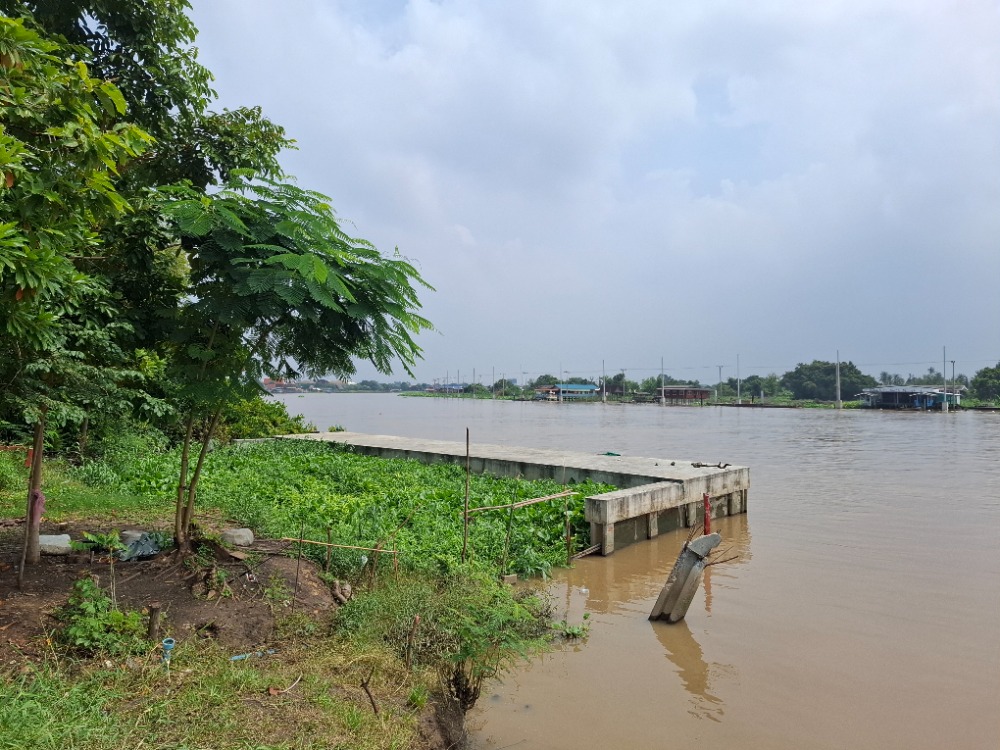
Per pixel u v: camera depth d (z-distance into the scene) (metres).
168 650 4.82
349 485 14.13
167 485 12.30
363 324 6.34
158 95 8.72
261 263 5.80
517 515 11.98
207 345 6.27
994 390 94.69
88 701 4.15
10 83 4.22
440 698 5.35
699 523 14.11
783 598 9.13
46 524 8.55
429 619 6.20
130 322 6.32
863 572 10.41
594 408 96.44
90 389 6.05
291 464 16.36
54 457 13.87
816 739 5.47
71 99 4.44
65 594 5.59
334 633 5.94
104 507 9.94
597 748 5.25
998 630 7.93
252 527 9.13
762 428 47.97
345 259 5.90
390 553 8.02
